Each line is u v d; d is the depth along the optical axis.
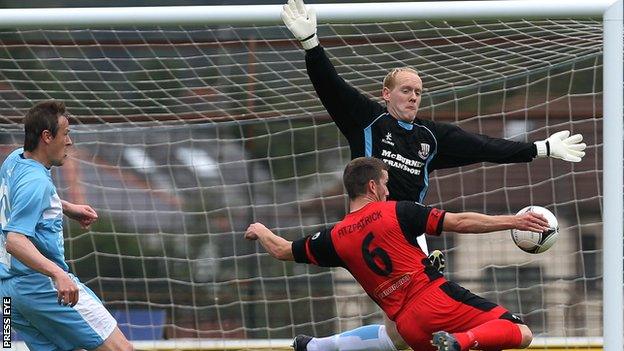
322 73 19.52
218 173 33.88
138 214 33.78
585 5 21.28
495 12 21.70
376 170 19.20
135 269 33.91
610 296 20.80
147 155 33.69
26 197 18.84
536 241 19.78
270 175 33.78
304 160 33.69
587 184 33.25
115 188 33.38
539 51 26.86
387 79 20.23
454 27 25.72
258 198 33.72
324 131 33.59
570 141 20.48
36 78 31.22
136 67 31.86
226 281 33.41
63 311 19.69
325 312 33.00
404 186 20.11
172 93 31.50
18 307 19.78
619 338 20.77
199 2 29.42
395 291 19.03
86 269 33.91
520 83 32.97
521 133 32.88
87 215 21.75
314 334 32.97
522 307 32.56
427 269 19.03
